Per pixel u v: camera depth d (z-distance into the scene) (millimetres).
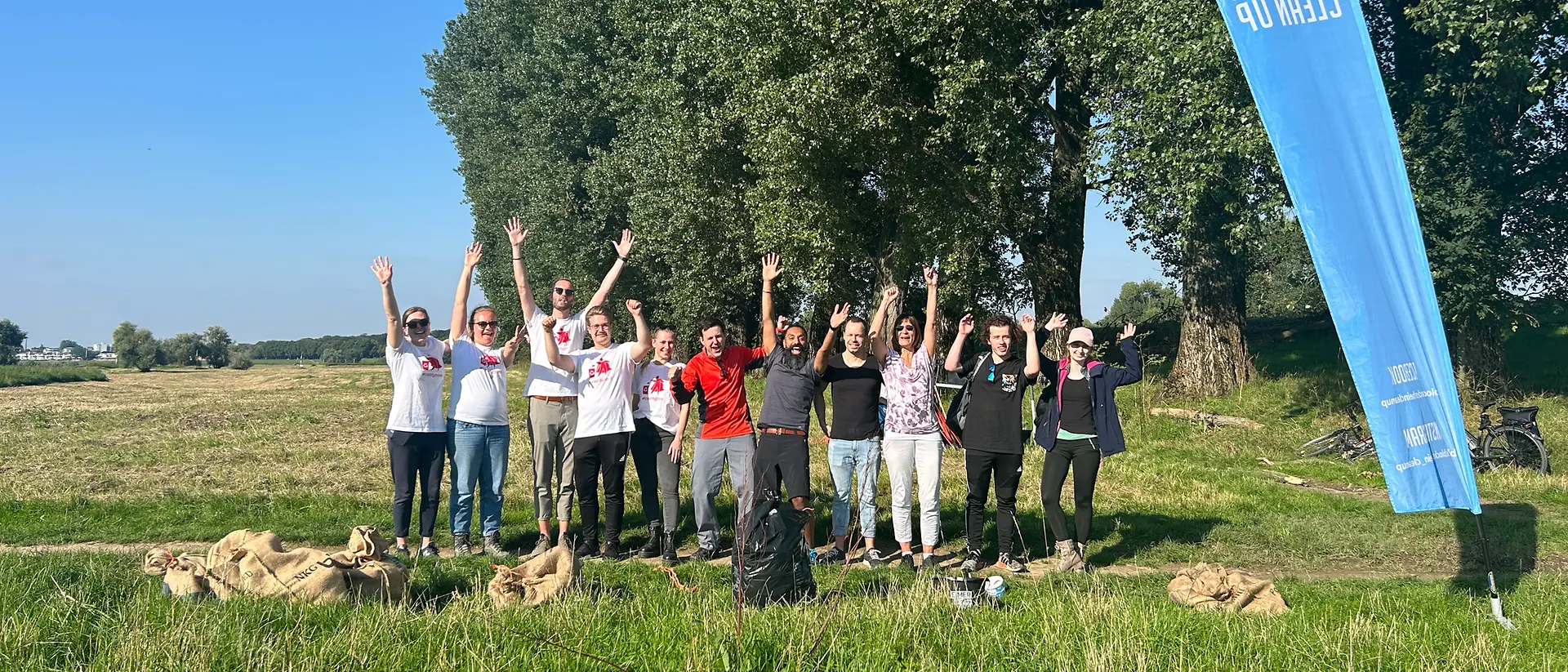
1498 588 7090
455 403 8211
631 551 8602
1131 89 17703
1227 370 20891
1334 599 6789
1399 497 6020
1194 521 9984
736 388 8211
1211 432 17859
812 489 11344
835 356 8375
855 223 23828
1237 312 21438
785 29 20406
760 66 20906
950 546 8914
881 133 20047
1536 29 13656
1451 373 6207
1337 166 6195
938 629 5461
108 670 4625
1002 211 21109
